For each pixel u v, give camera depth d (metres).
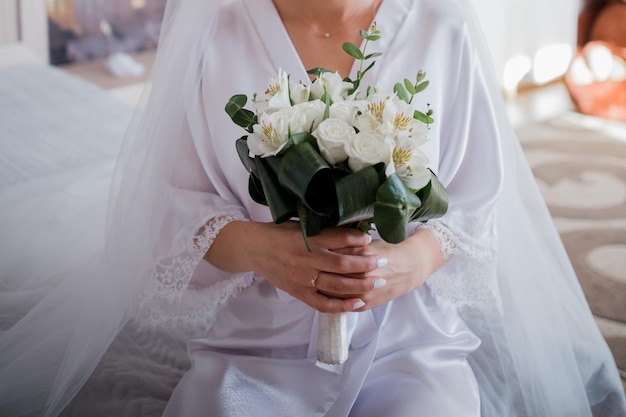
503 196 1.33
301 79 1.23
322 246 1.04
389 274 1.11
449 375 1.19
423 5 1.27
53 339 1.42
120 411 1.29
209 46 1.26
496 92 1.33
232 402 1.13
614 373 1.50
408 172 0.95
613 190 3.00
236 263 1.19
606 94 3.85
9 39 3.55
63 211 1.94
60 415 1.30
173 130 1.25
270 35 1.25
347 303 1.05
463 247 1.21
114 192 1.31
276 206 0.97
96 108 2.65
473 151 1.28
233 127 1.24
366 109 0.99
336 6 1.24
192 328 1.39
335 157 0.95
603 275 2.34
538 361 1.37
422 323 1.24
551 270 1.43
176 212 1.24
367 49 1.24
